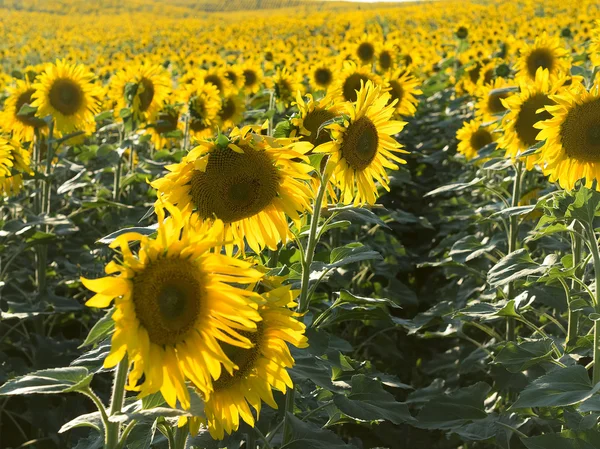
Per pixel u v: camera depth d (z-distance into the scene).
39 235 6.12
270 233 3.16
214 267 2.30
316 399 4.44
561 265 4.37
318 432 3.38
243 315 2.32
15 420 6.11
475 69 13.71
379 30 29.44
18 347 6.50
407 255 8.92
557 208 4.01
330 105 3.89
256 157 2.96
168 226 2.25
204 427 3.25
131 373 2.18
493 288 5.50
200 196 2.95
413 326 4.14
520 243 6.05
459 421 4.18
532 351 3.97
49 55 35.25
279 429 4.16
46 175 6.94
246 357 2.59
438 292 8.49
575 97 4.20
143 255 2.17
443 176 11.66
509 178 6.63
